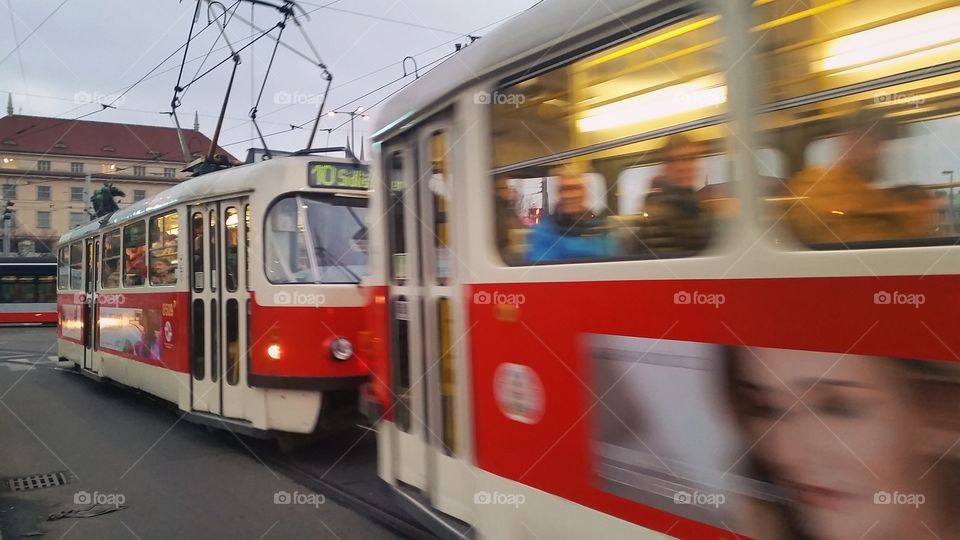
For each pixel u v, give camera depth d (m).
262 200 6.43
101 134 47.31
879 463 1.85
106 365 10.29
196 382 7.28
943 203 1.80
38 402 10.26
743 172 2.20
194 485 5.87
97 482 6.05
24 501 5.56
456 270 3.56
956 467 1.71
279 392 6.28
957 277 1.75
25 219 44.12
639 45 2.55
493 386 3.26
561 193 2.90
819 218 2.03
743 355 2.16
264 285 6.34
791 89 2.11
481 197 3.34
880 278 1.88
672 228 2.42
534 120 3.04
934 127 1.82
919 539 1.77
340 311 6.27
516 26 3.17
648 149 2.52
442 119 3.71
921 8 1.85
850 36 1.98
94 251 11.12
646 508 2.46
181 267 7.54
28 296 28.12
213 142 8.84
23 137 44.62
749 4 2.20
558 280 2.87
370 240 4.59
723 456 2.22
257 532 4.75
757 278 2.14
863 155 1.95
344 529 4.77
